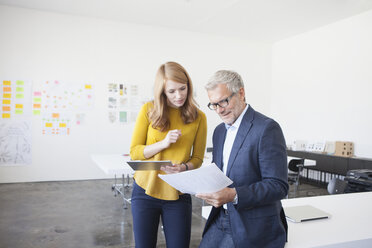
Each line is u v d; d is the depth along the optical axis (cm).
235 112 136
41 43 626
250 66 821
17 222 388
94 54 665
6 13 600
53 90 636
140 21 682
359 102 602
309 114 722
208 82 135
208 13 627
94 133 667
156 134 173
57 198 509
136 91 700
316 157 639
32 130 623
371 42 582
